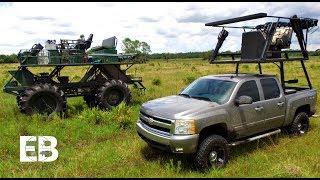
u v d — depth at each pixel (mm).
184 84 19906
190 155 6891
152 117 6773
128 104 12055
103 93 11547
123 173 6191
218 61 8547
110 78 12680
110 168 6539
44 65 10984
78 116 10109
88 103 12867
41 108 10430
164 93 15797
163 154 7320
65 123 9367
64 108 10641
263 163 6777
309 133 9000
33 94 10148
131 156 7094
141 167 6566
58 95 10461
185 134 6215
